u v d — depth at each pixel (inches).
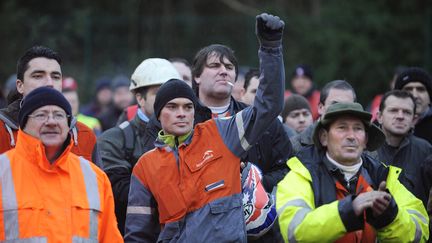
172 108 449.1
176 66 668.7
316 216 392.2
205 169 441.7
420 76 657.0
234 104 522.3
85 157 474.9
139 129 539.8
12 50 1530.5
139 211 453.1
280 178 502.0
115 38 1434.5
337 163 416.8
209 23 1413.6
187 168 443.5
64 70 1446.9
